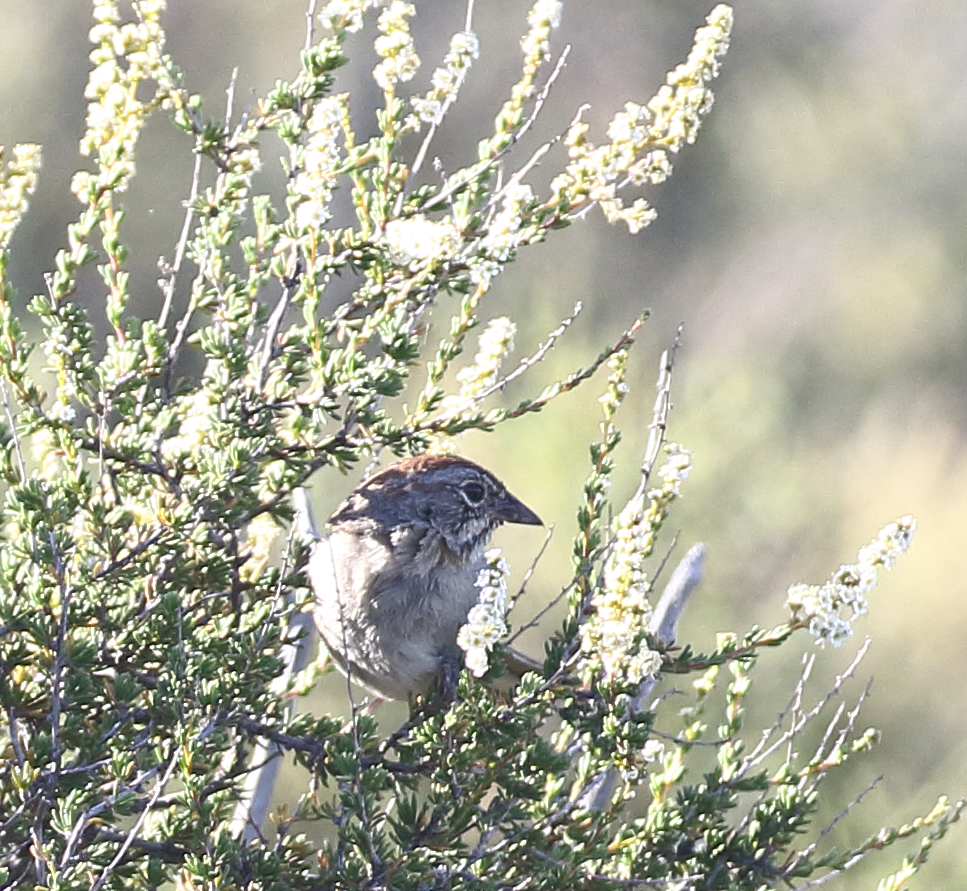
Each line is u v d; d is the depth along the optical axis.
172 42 29.47
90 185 8.07
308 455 7.97
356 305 8.11
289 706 8.74
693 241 30.12
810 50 31.17
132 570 7.59
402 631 8.88
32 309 7.82
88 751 7.29
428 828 7.26
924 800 16.22
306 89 8.20
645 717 7.43
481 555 9.09
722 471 19.48
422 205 8.14
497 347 8.43
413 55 8.08
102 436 7.70
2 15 28.78
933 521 21.09
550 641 7.77
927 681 17.92
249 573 8.77
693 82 8.17
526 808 7.55
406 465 9.15
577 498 17.77
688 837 7.74
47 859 6.79
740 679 7.96
